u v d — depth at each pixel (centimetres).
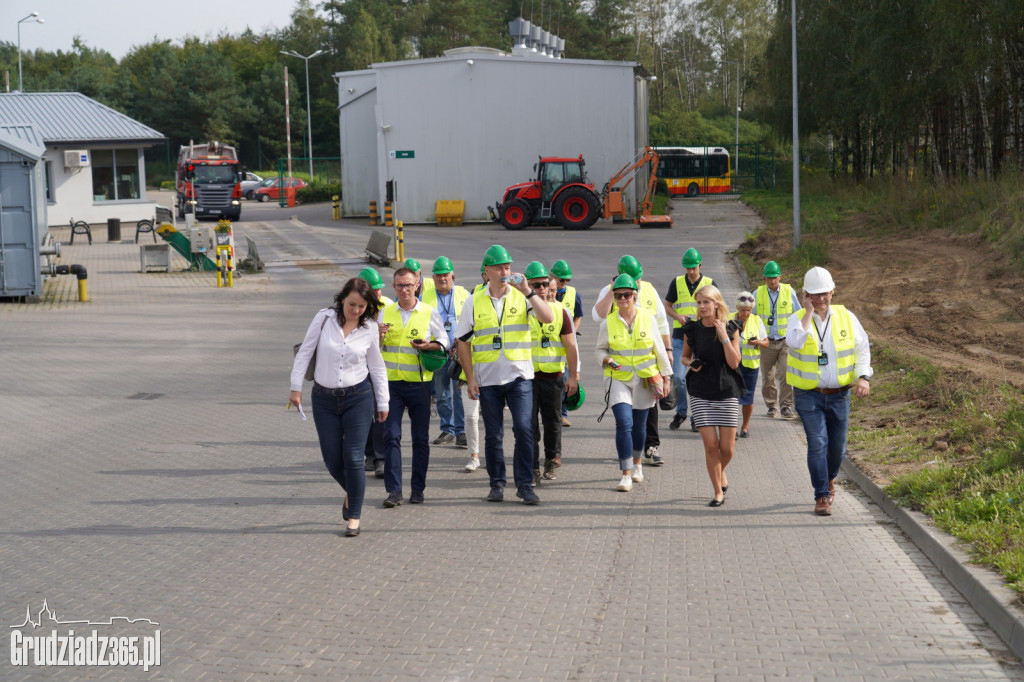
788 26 4928
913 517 731
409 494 872
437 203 4584
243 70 11081
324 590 621
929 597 601
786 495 855
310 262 3162
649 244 3478
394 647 530
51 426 1181
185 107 9469
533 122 4600
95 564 675
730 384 825
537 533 746
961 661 507
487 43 10525
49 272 2352
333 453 749
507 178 4612
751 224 4175
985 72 3278
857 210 3694
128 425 1189
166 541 730
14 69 10388
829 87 4750
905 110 3675
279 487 898
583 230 4125
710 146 6738
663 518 786
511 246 3506
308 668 503
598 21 10669
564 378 935
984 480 759
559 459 924
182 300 2408
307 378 768
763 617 569
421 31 11106
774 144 6700
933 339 1596
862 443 986
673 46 10962
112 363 1633
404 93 4581
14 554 698
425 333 841
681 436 1122
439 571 657
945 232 2778
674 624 559
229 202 4838
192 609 589
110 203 4312
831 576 641
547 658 513
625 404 879
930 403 1104
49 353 1708
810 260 2555
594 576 645
